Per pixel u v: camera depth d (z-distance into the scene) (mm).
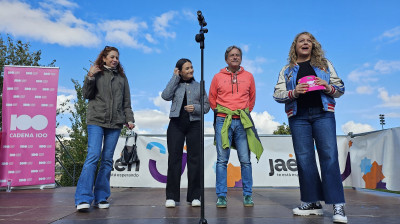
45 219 2439
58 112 11055
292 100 2635
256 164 5680
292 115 2639
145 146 5727
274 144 5762
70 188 5512
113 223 2277
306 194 2607
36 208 3045
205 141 5695
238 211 2857
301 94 2615
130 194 4422
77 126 11961
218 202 3127
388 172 4434
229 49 3432
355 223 2256
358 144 5199
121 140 5812
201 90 2273
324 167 2473
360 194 4441
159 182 5590
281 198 3922
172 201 3133
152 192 4734
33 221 2354
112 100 3225
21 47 10156
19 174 5246
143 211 2867
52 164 5535
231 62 3404
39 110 5520
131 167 5672
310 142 2621
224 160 3273
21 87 5469
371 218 2459
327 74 2602
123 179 5641
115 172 5676
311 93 2578
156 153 5691
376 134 4766
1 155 5223
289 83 2711
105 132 3271
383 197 4027
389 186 4410
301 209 2664
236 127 3342
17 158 5289
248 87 3416
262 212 2795
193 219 2438
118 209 2994
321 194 2602
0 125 8562
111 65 3264
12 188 5195
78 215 2641
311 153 2625
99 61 3262
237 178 5594
